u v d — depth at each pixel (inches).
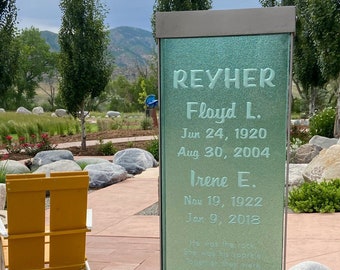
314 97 975.0
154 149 645.9
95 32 729.6
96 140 912.9
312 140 586.9
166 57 136.9
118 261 213.3
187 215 140.0
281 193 134.7
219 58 134.5
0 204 315.6
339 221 277.7
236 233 138.4
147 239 249.9
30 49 3154.5
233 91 134.5
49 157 547.8
